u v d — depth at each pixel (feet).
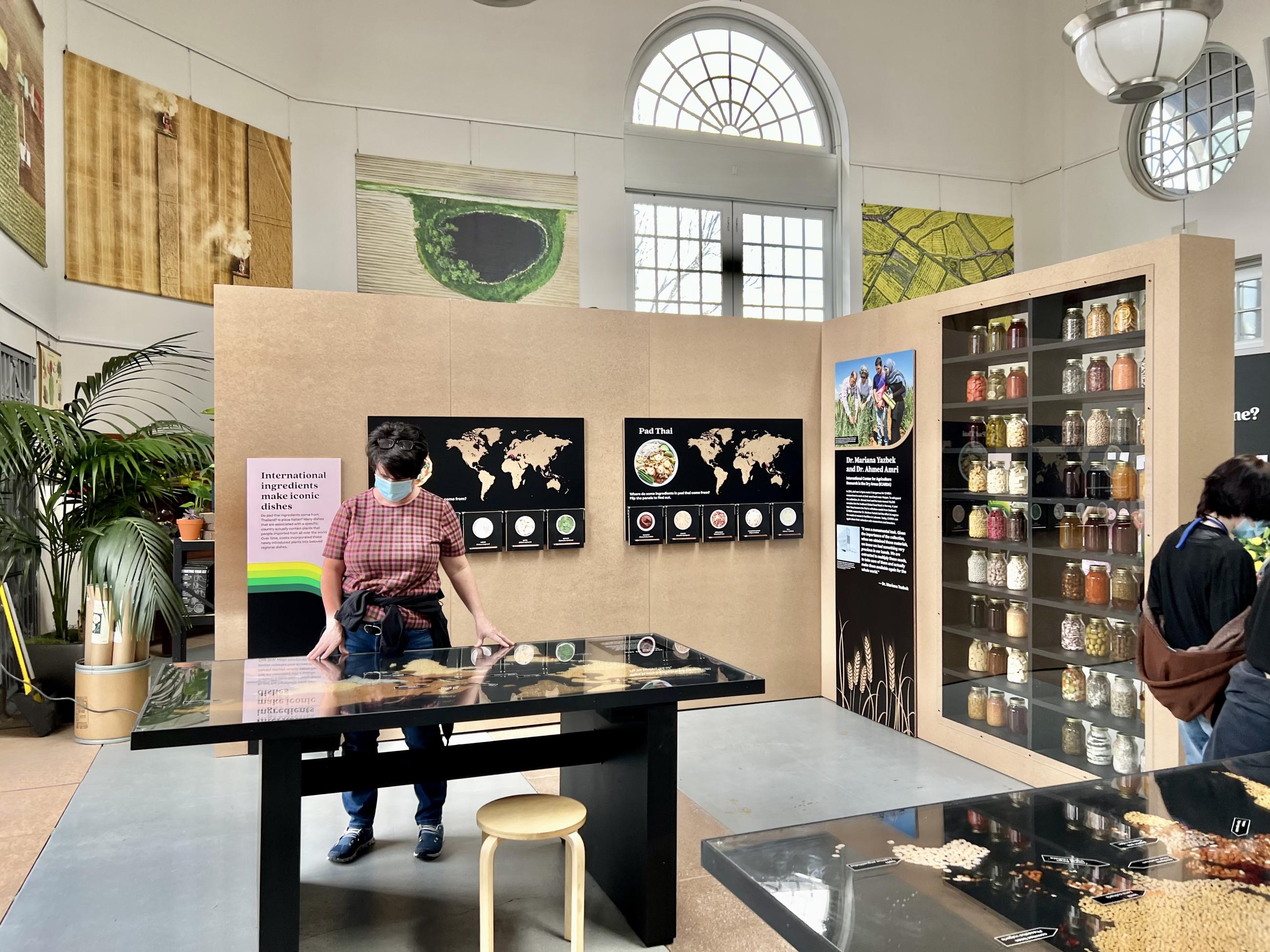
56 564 18.61
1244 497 10.00
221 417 15.64
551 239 27.94
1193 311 12.25
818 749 16.40
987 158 32.99
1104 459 13.42
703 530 18.81
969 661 15.90
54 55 21.43
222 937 9.64
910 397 17.12
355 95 26.30
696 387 18.79
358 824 11.78
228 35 24.72
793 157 31.12
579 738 10.77
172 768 15.39
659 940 9.60
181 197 23.91
